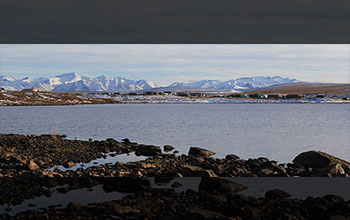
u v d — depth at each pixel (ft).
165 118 247.91
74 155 75.61
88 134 138.41
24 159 66.49
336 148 105.40
